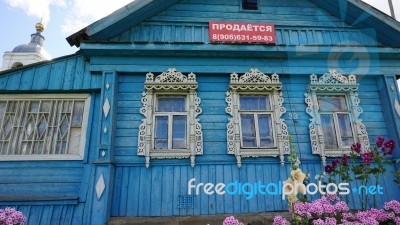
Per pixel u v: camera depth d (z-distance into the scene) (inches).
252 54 187.5
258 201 163.9
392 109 181.9
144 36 192.4
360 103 188.9
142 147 167.2
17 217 121.0
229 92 183.8
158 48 178.7
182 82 179.3
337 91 188.5
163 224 149.7
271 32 197.9
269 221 152.5
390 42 207.3
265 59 191.0
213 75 187.6
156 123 176.9
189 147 169.5
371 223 116.4
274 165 171.2
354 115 183.0
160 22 197.2
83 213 152.7
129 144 168.9
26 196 155.3
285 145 173.3
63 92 177.3
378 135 182.1
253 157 171.0
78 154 166.7
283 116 181.3
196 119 175.3
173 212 158.7
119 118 173.8
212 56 187.3
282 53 187.8
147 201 159.5
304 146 175.6
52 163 163.3
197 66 185.3
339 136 179.9
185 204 160.4
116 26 185.0
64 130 172.1
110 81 176.4
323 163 171.5
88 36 178.2
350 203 164.9
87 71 180.9
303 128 179.8
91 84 177.2
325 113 186.4
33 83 174.7
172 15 199.6
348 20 210.2
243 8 211.9
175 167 167.2
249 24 198.1
